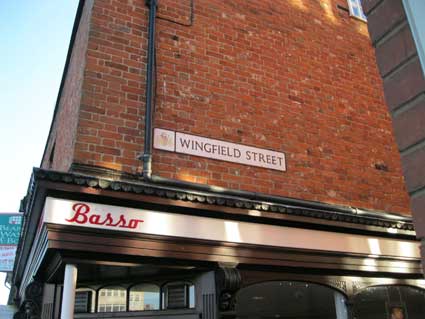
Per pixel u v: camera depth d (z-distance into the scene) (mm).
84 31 5934
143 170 4996
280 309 5305
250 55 6578
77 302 5352
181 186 5141
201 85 5922
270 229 5309
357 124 7281
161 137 5348
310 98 6918
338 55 7695
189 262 4801
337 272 5789
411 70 2090
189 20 6219
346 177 6727
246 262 5016
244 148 5910
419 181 1966
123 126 5160
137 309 5227
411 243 6430
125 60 5484
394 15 2215
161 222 4660
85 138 4898
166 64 5770
